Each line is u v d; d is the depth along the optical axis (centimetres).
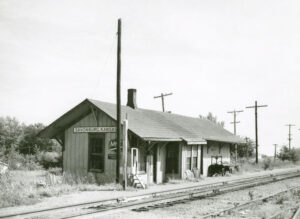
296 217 1118
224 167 3036
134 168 2039
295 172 3575
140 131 2102
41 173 2434
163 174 2423
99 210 1177
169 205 1359
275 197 1625
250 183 2325
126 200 1477
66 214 1118
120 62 2012
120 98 2008
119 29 2022
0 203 1248
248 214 1203
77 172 2250
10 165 2767
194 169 2675
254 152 5856
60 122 2295
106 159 2198
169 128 2577
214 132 3425
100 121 2247
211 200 1514
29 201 1327
